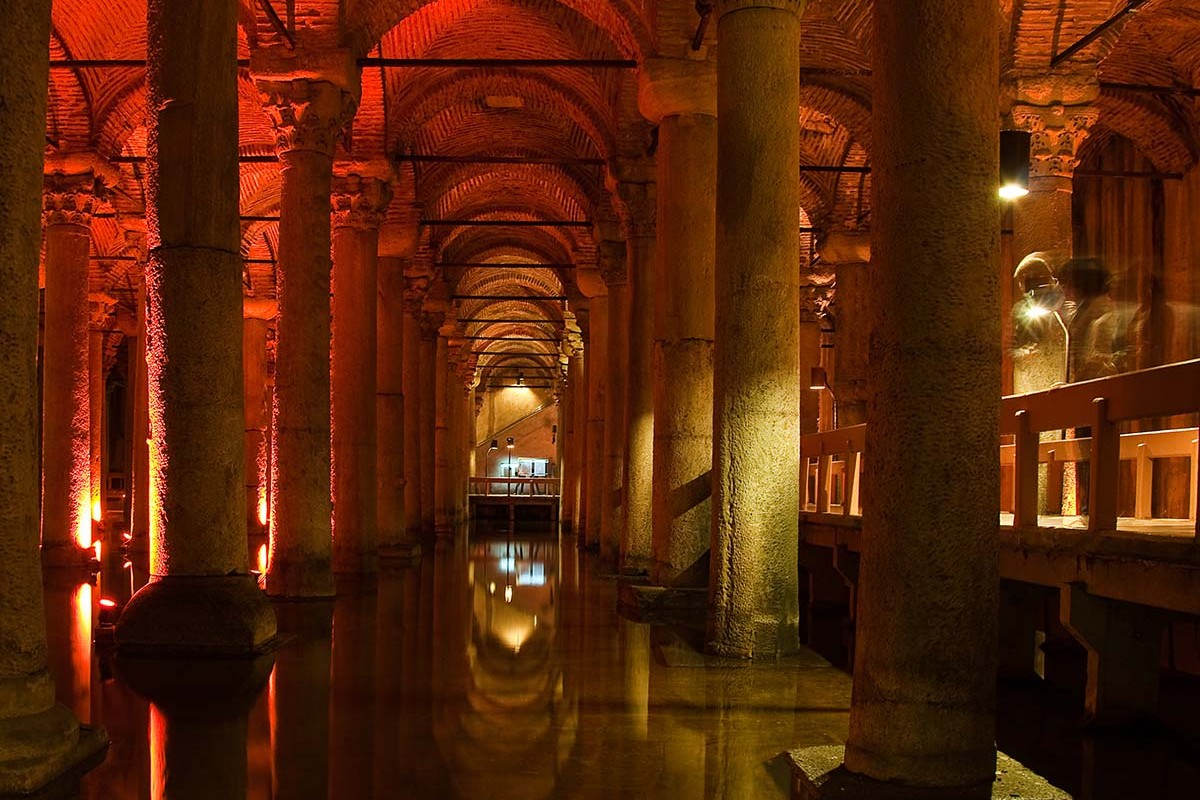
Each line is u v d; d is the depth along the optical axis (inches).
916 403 177.8
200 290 313.9
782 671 305.6
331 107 481.1
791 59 323.9
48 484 637.3
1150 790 191.5
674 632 389.1
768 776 197.8
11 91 190.1
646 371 603.5
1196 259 574.6
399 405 767.1
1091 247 674.2
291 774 195.3
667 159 452.1
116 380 1509.6
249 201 853.2
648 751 216.1
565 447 1397.6
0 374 189.6
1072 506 428.1
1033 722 249.0
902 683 177.0
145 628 316.2
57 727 193.3
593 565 732.7
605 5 490.9
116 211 761.6
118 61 510.6
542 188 934.4
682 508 434.3
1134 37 543.5
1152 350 622.2
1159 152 591.8
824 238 744.3
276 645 335.6
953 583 175.9
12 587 191.6
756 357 321.1
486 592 531.8
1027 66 458.6
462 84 681.6
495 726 236.5
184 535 320.2
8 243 190.7
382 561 732.0
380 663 313.9
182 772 195.5
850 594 423.2
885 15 185.5
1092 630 237.0
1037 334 447.8
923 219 178.7
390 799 181.3
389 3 506.3
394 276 780.0
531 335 1795.0
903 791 173.3
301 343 475.2
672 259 445.7
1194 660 294.4
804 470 532.7
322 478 481.4
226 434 323.0
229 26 319.9
